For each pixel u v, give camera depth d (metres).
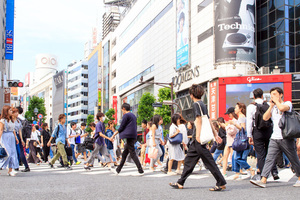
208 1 34.09
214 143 10.48
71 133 13.34
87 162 9.93
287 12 30.50
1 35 34.91
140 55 56.56
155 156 9.12
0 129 7.60
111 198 4.40
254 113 6.34
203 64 34.62
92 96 90.31
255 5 31.28
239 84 29.83
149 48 52.34
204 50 34.53
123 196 4.58
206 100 33.59
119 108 69.06
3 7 37.69
